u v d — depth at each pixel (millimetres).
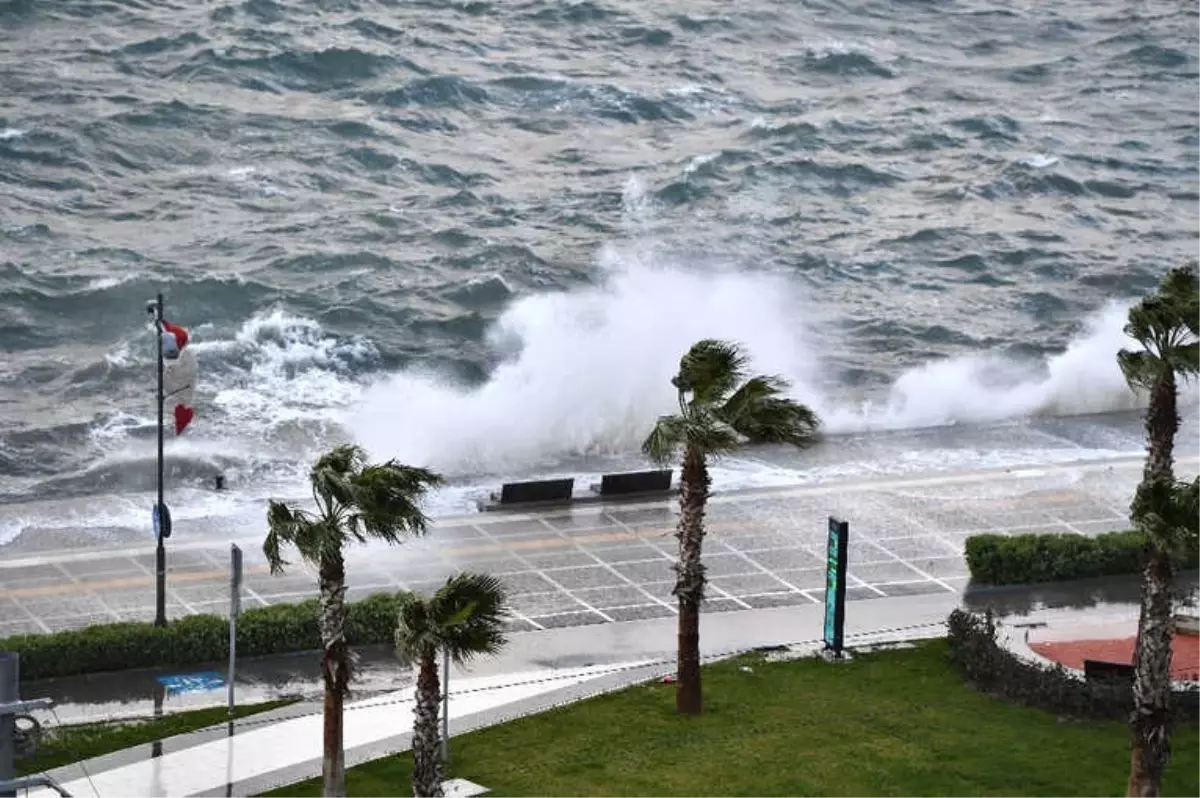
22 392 121875
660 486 102250
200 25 198750
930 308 147375
